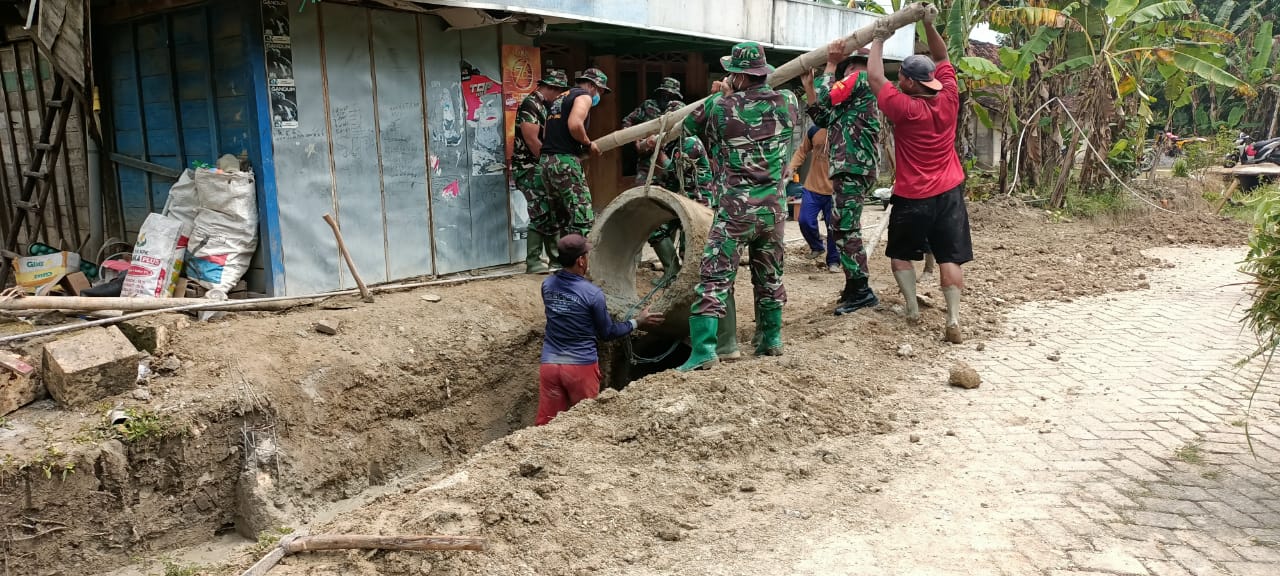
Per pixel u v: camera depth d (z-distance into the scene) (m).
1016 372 5.74
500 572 3.42
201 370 5.32
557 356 6.04
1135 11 14.19
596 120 11.48
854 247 7.03
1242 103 28.72
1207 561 3.26
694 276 6.16
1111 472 4.10
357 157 7.23
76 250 8.19
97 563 4.53
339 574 3.48
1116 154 15.15
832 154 7.03
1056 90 15.71
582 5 7.54
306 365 5.62
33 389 4.94
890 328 6.62
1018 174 15.99
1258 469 4.06
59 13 6.25
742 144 5.65
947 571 3.29
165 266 6.42
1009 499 3.88
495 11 7.54
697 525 3.80
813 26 11.43
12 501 4.21
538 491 3.99
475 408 6.51
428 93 7.75
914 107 6.03
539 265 8.27
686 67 12.80
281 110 6.60
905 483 4.12
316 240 6.99
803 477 4.28
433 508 3.82
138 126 7.41
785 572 3.35
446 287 7.55
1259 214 3.81
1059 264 9.36
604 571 3.44
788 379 5.38
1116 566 3.25
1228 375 5.46
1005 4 16.08
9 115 8.47
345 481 5.58
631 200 6.64
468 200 8.26
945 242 6.34
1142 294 8.10
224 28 6.52
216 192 6.47
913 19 5.88
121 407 4.83
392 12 7.35
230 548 4.95
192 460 4.89
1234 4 23.20
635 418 4.80
